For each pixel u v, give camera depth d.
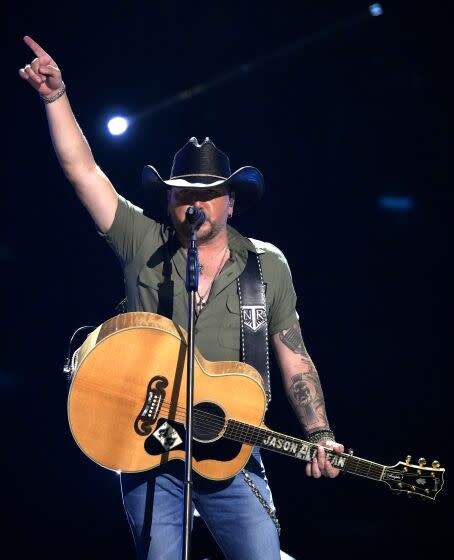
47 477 31.83
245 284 13.25
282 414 34.91
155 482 12.71
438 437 37.28
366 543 26.98
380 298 40.75
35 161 36.75
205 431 12.60
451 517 29.28
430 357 40.19
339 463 13.12
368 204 40.41
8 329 37.62
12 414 36.09
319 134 39.41
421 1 36.53
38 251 37.69
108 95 36.56
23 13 34.50
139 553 12.60
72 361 12.70
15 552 24.75
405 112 39.34
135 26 36.00
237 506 12.85
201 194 12.88
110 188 13.15
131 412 12.32
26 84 35.38
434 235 40.56
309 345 40.34
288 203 40.19
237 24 36.91
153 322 12.40
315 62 38.16
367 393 39.53
